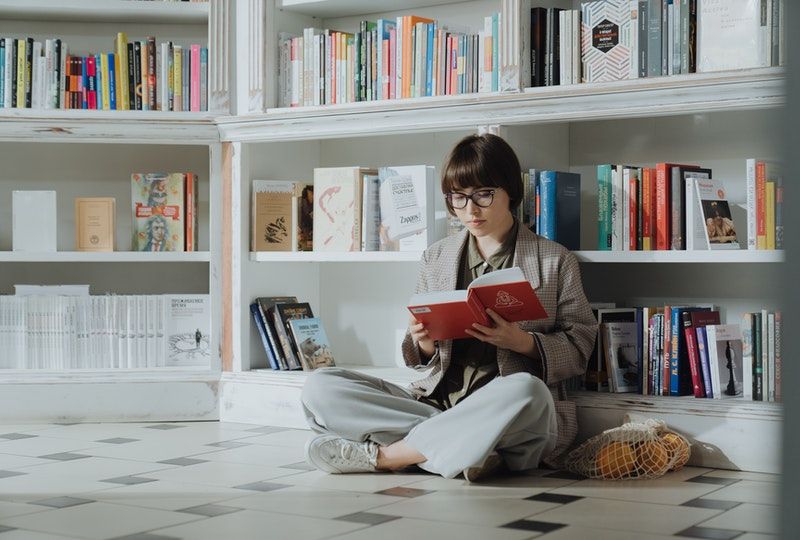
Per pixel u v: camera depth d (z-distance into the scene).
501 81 2.91
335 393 2.51
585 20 2.83
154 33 3.76
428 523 1.93
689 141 3.00
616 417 2.71
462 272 2.70
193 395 3.41
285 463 2.63
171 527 1.91
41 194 3.52
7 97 3.49
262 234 3.46
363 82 3.24
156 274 3.83
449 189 2.61
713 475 2.47
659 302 3.04
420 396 2.66
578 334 2.59
